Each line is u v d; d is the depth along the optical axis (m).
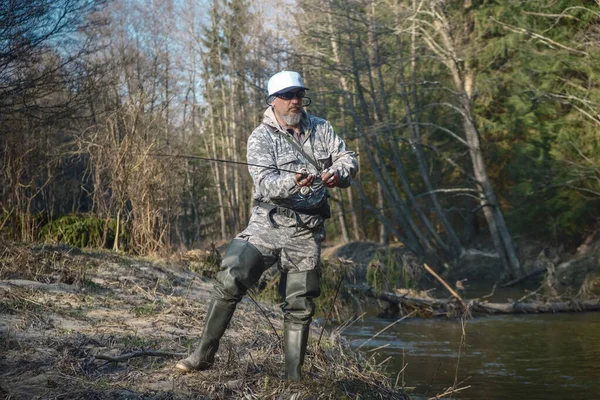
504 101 27.66
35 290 6.07
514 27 22.61
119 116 10.73
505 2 23.06
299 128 4.09
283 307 4.13
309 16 24.14
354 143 32.97
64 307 5.66
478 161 23.69
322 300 10.49
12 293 5.75
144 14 35.69
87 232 10.57
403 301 11.56
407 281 12.29
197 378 4.00
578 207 24.38
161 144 11.88
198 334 5.23
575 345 8.73
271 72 24.95
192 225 18.64
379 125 23.44
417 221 35.19
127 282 7.27
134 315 5.71
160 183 10.59
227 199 43.94
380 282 11.74
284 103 4.00
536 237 26.62
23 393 3.54
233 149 39.53
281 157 3.99
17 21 9.30
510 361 7.61
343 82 27.08
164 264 9.32
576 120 23.38
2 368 3.91
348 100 24.20
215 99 42.28
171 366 4.22
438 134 29.41
